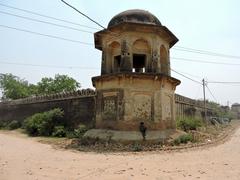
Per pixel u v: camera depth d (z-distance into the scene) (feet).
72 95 77.66
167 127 50.96
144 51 51.39
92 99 70.54
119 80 48.06
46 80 141.59
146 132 45.93
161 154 37.40
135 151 39.75
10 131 93.56
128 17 51.21
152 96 48.96
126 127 46.16
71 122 75.00
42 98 92.84
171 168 28.32
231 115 278.05
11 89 157.99
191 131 66.49
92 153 38.99
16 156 37.27
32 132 75.31
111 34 52.39
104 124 49.83
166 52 56.18
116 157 35.29
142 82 48.65
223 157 35.27
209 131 80.74
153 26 50.08
